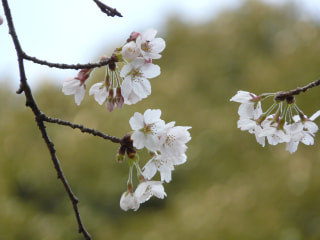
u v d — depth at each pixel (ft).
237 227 31.09
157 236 35.94
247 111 9.07
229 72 59.36
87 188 48.21
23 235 41.42
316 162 32.30
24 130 52.85
